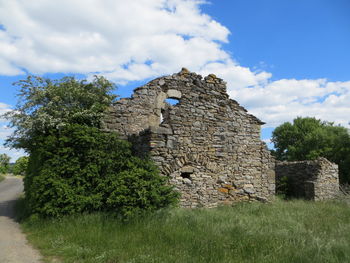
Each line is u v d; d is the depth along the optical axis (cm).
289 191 1510
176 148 934
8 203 1379
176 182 929
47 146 805
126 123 1060
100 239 570
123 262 455
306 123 3247
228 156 1061
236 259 468
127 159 848
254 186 1109
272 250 505
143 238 573
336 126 3138
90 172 796
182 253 487
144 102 1112
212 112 1048
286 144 3316
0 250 557
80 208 732
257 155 1142
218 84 1095
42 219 737
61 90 980
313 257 470
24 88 981
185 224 676
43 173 771
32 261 490
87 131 841
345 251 494
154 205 739
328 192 1429
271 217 796
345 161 2239
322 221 764
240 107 1130
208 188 995
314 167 1434
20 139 988
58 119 888
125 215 689
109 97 1101
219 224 689
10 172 5938
